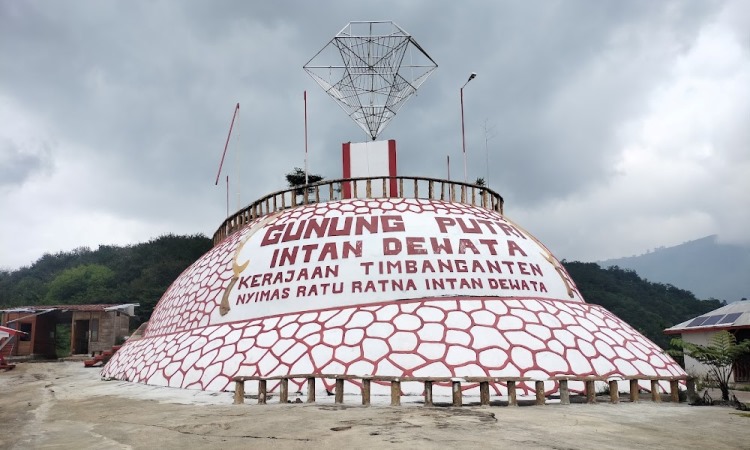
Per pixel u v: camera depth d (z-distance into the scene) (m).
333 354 17.09
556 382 16.31
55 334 49.59
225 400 15.41
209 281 22.64
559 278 22.16
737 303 29.25
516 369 16.44
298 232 21.45
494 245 21.22
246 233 23.22
